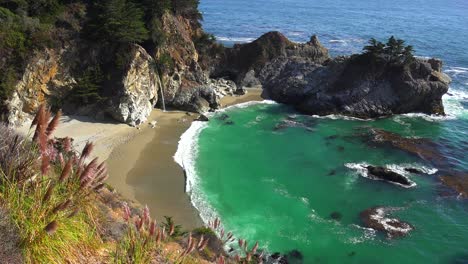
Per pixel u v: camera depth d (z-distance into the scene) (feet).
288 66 265.95
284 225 116.98
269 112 223.71
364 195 135.64
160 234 28.27
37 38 176.96
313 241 110.42
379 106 221.66
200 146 170.40
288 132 192.75
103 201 43.27
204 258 51.03
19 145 27.02
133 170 143.74
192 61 228.43
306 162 160.35
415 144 182.91
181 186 135.33
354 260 103.65
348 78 230.27
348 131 197.47
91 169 25.18
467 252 108.27
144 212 27.20
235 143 176.35
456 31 496.23
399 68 223.30
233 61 277.23
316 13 633.20
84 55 190.08
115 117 184.14
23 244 22.82
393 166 159.02
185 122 198.59
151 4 215.72
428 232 116.37
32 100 176.55
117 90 184.65
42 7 190.49
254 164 156.25
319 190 138.31
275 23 520.83
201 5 651.66
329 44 399.65
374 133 194.59
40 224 23.31
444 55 362.74
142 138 173.58
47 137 22.53
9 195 23.86
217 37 415.03
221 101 237.25
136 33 196.34
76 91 184.85
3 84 164.04
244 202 128.26
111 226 33.91
